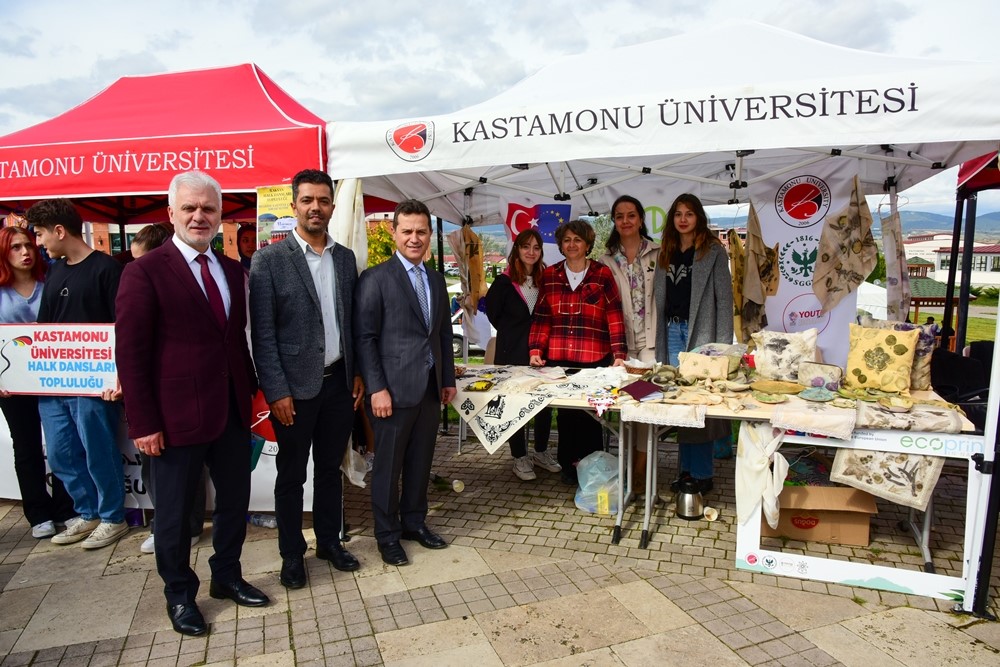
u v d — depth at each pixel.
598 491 3.97
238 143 3.57
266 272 2.86
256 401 3.74
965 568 2.80
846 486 3.37
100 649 2.64
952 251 5.60
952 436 2.82
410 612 2.88
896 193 5.36
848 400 3.17
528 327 4.59
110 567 3.36
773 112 2.87
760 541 3.38
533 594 3.02
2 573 3.31
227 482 2.85
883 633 2.65
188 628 2.71
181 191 2.54
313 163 3.48
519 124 3.18
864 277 4.75
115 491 3.64
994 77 2.61
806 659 2.49
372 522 3.92
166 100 4.37
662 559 3.36
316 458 3.25
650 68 3.88
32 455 3.71
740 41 4.00
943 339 5.56
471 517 3.98
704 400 3.29
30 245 3.72
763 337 3.78
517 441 4.64
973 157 4.45
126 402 2.53
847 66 3.47
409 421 3.29
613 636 2.66
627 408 3.29
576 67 4.17
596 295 4.27
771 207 4.89
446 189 6.09
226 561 2.94
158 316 2.55
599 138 3.08
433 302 3.31
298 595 3.04
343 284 3.11
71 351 3.49
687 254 4.15
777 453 3.12
